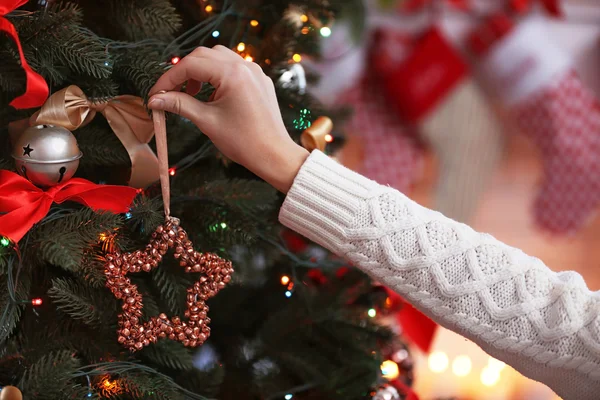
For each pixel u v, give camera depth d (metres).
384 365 1.42
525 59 2.63
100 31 1.27
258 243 1.37
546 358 1.12
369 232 1.13
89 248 1.15
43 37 1.13
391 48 2.56
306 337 1.42
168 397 1.17
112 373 1.18
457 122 2.79
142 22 1.23
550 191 2.92
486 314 1.13
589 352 1.11
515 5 2.56
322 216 1.14
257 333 1.40
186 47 1.32
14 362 1.15
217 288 1.16
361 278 1.46
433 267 1.13
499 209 3.45
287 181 1.15
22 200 1.11
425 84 2.54
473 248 1.13
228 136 1.14
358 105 2.66
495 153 2.92
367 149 2.75
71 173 1.13
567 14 2.88
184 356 1.23
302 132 1.34
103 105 1.17
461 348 2.43
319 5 1.39
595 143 2.80
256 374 1.37
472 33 2.64
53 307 1.19
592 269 3.12
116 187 1.15
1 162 1.16
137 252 1.14
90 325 1.17
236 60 1.14
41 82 1.07
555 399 2.18
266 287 1.45
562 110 2.74
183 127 1.25
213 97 1.15
